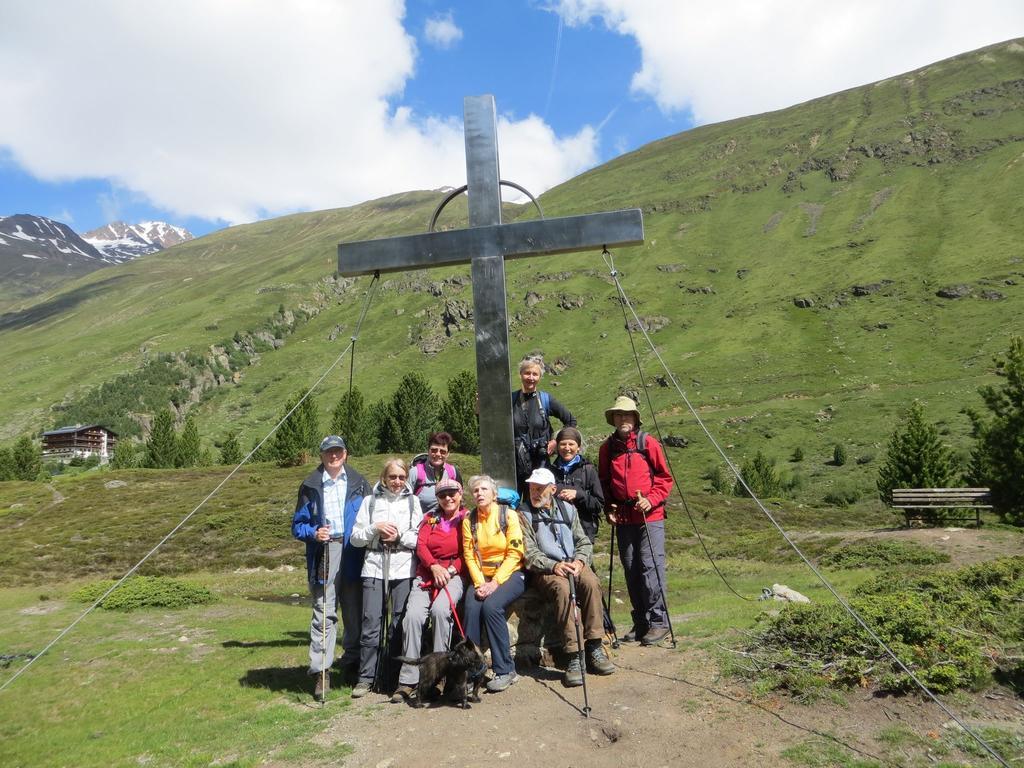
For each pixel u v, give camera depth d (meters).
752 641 6.53
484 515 6.37
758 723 4.94
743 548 23.86
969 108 196.00
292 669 8.67
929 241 145.50
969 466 26.14
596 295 162.38
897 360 105.62
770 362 116.00
